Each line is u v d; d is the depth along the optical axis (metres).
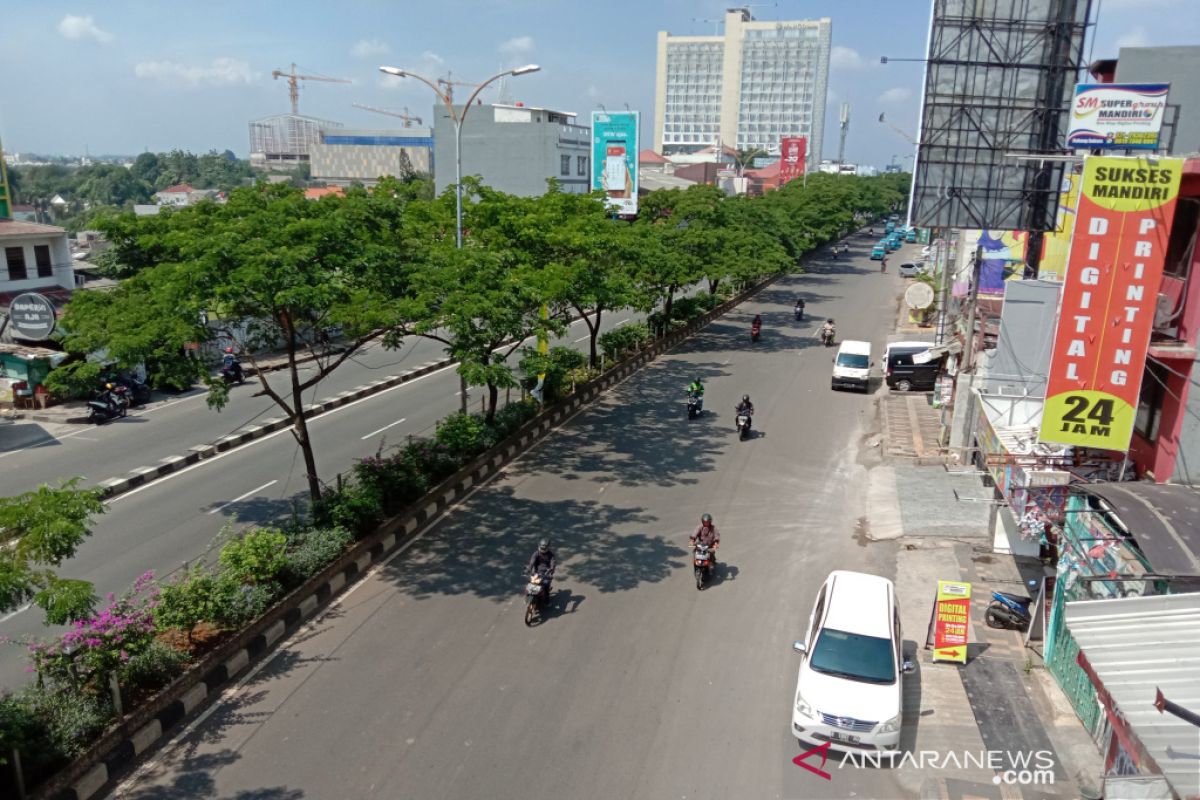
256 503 18.86
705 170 89.38
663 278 34.28
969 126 20.77
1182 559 9.00
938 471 22.27
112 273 17.34
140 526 17.45
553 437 24.83
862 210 110.19
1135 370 11.80
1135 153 14.76
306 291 12.74
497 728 10.99
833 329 40.06
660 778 10.12
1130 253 11.58
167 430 24.66
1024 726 11.34
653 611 14.41
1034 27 20.27
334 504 16.11
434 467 19.23
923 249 76.00
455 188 23.69
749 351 38.19
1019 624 13.88
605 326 43.16
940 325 30.78
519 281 18.03
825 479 21.72
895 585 15.68
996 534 17.11
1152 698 7.62
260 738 10.71
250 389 29.72
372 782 9.91
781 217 57.56
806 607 14.75
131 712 10.43
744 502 19.91
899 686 10.90
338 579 14.93
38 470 20.84
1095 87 14.70
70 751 9.55
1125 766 9.37
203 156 160.88
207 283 13.12
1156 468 12.37
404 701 11.57
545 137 71.69
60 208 119.12
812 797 9.89
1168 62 18.20
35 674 11.79
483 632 13.55
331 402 27.56
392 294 16.25
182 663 11.48
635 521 18.50
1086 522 11.97
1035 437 15.14
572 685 12.06
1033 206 21.00
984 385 18.64
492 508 19.09
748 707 11.67
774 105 173.38
